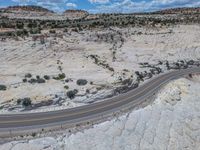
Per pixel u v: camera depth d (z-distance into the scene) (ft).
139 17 596.29
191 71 310.86
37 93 188.34
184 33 464.65
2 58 260.62
